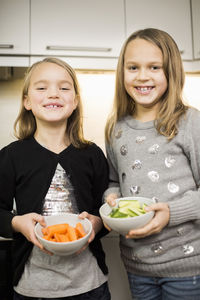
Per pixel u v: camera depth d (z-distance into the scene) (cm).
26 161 99
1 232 95
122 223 79
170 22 167
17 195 99
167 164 94
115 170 112
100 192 108
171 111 97
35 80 100
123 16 164
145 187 94
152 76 96
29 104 105
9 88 188
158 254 92
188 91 198
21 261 94
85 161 104
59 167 100
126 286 137
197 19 169
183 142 94
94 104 195
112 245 136
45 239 78
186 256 91
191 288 91
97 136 196
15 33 156
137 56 96
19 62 158
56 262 92
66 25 160
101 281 96
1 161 101
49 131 103
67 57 162
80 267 93
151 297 97
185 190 93
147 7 165
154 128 98
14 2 155
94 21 162
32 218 87
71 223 89
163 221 83
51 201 96
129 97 109
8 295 131
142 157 97
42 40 158
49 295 90
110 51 164
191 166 95
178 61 100
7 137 187
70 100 101
